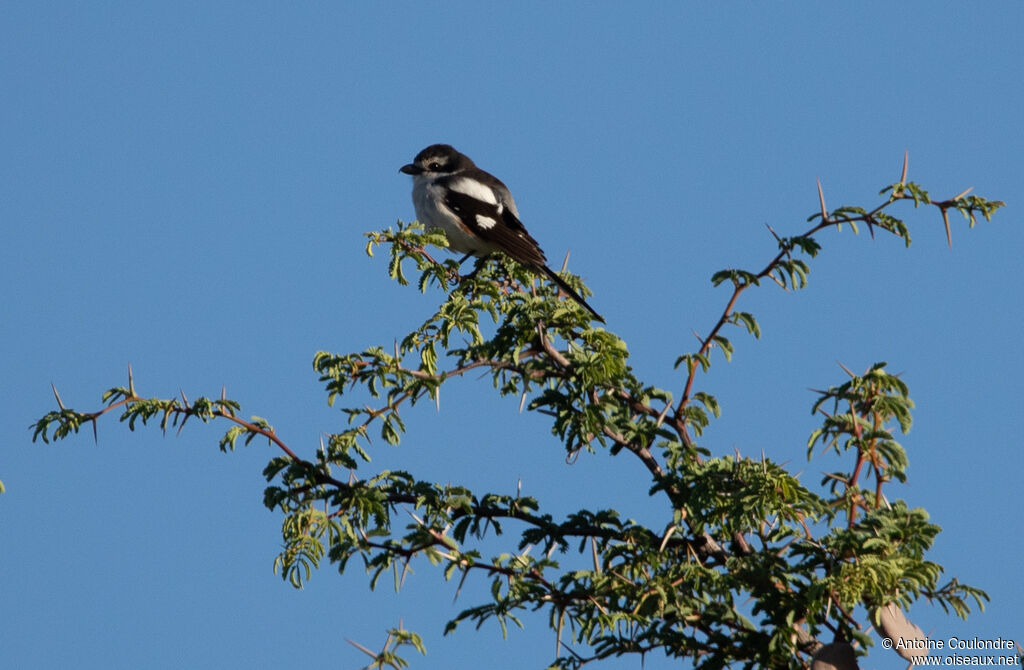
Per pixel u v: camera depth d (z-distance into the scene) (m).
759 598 9.45
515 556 10.33
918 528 9.03
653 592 9.70
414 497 10.68
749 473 9.44
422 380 10.51
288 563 9.95
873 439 9.53
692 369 10.74
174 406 10.38
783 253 10.41
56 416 10.30
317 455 10.45
